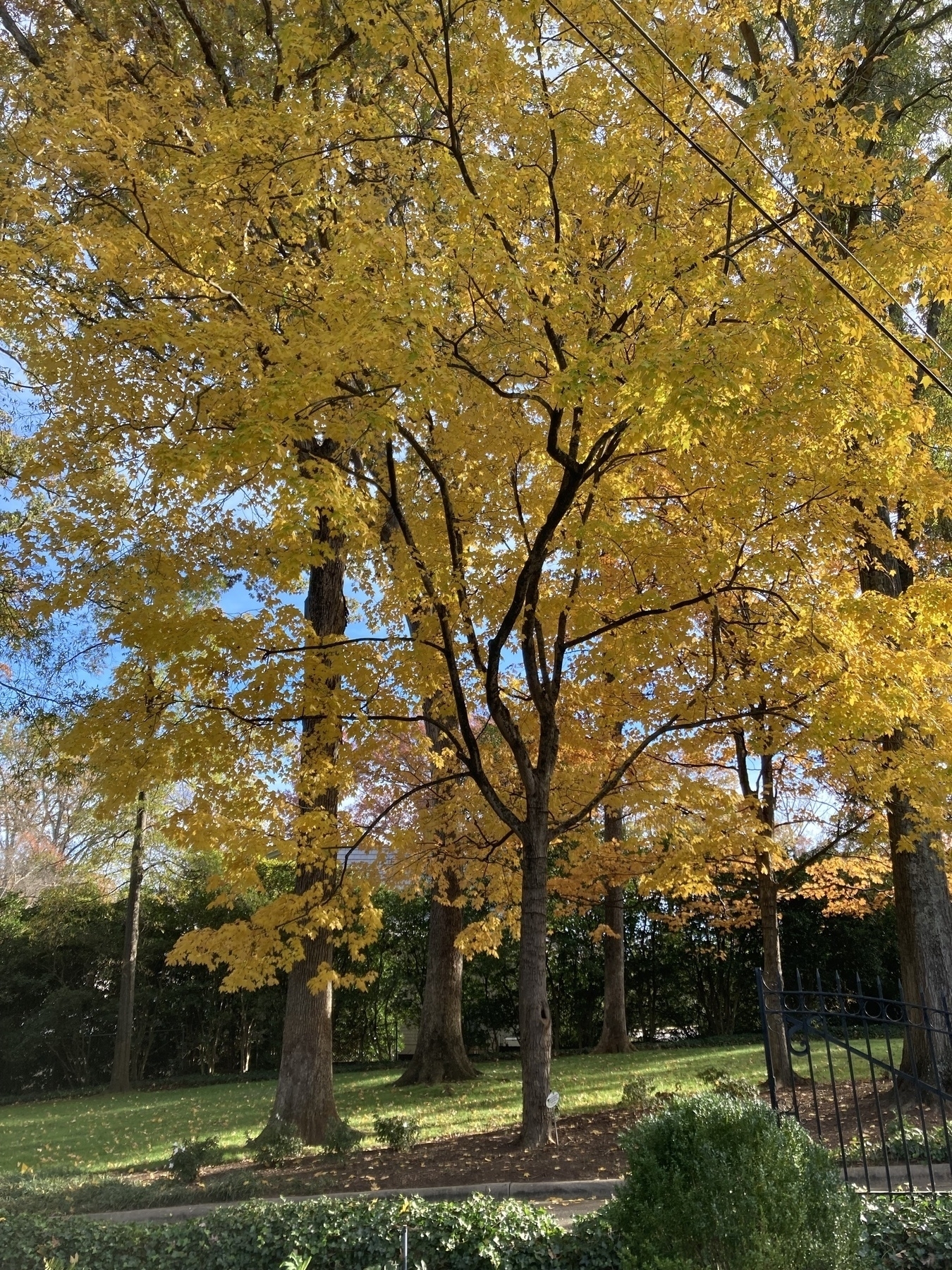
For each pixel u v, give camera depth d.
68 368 7.61
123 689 8.39
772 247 7.79
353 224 7.55
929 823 9.61
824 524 7.90
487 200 7.07
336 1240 5.38
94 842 25.00
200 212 7.32
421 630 9.46
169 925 25.69
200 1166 9.74
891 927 22.81
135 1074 24.88
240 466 7.51
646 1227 4.27
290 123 6.87
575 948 24.12
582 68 7.28
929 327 12.16
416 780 13.06
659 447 7.95
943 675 8.95
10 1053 24.84
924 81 11.43
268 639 8.38
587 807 9.88
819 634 7.75
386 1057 25.36
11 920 25.92
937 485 7.83
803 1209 4.09
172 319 7.04
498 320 7.75
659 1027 25.19
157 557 8.09
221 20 10.58
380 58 9.01
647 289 6.89
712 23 7.07
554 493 9.47
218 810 8.77
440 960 18.00
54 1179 8.91
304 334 6.84
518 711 10.63
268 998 24.61
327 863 9.27
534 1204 6.89
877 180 7.07
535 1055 9.04
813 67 7.40
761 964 23.61
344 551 10.09
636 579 8.99
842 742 9.32
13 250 6.64
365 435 7.15
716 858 11.91
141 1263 5.43
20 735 13.04
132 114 7.49
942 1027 10.27
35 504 11.29
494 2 6.98
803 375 6.07
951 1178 6.52
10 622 10.52
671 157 7.12
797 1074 13.01
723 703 9.08
